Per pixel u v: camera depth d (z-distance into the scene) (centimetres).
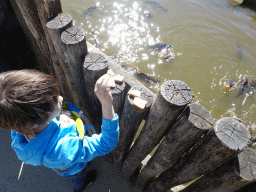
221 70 581
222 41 657
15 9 228
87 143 116
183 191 193
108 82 101
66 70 215
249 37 680
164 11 736
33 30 208
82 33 175
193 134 144
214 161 142
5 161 258
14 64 305
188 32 674
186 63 590
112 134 113
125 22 682
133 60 580
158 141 183
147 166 210
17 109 82
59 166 114
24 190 240
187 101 138
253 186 141
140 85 182
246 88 545
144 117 188
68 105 150
